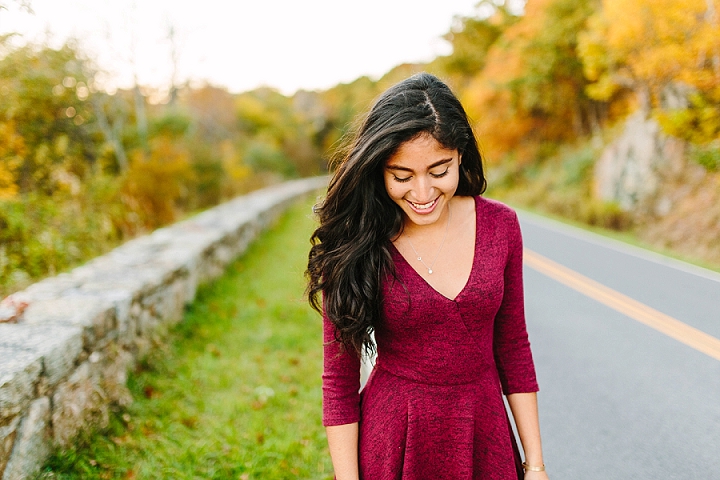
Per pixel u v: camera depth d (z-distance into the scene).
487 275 1.31
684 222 11.53
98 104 11.47
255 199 13.69
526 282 6.98
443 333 1.31
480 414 1.37
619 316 5.52
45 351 2.43
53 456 2.46
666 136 13.06
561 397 3.78
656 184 12.94
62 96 8.52
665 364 4.30
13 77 7.46
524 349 1.46
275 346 4.56
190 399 3.42
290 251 9.21
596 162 16.88
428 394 1.35
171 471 2.66
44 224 6.20
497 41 27.52
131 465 2.67
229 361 4.13
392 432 1.36
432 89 1.22
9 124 7.11
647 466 2.99
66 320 2.88
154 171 10.02
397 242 1.34
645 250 9.81
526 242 10.48
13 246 5.41
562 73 20.45
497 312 1.45
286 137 43.00
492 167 25.67
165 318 4.32
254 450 2.93
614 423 3.43
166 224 9.84
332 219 1.34
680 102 13.06
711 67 12.18
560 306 5.87
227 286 6.20
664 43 12.81
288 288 6.47
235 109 36.72
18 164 7.08
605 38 14.46
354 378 1.41
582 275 7.39
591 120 21.45
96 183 8.74
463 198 1.40
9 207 5.88
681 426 3.39
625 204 13.69
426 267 1.32
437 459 1.37
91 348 2.91
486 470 1.38
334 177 1.34
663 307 5.83
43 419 2.39
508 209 1.40
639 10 12.74
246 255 8.35
